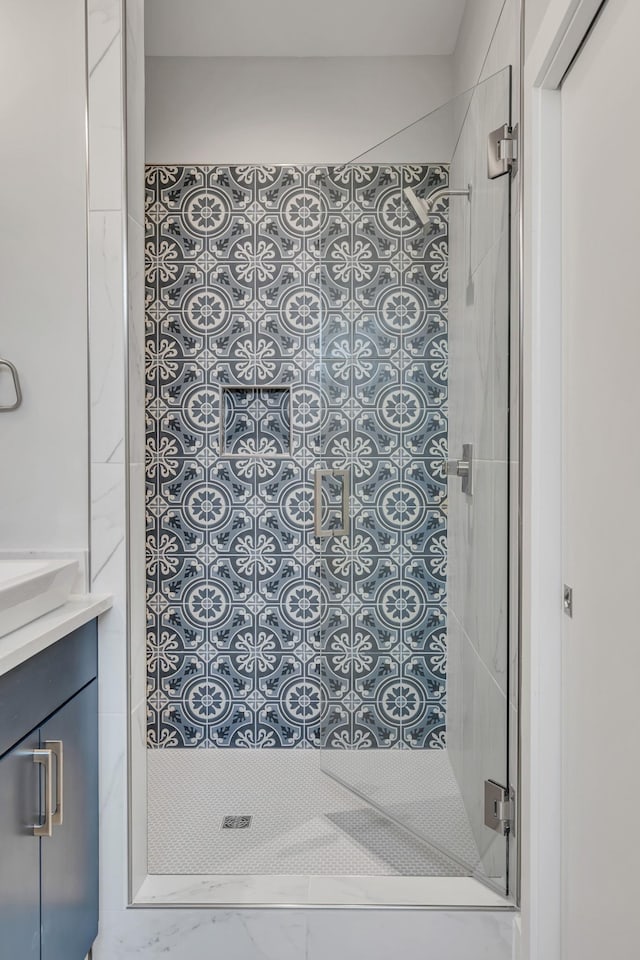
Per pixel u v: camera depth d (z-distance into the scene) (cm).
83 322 172
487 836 177
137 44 180
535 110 151
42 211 173
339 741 224
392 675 210
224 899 169
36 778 130
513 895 168
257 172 273
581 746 139
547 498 152
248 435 279
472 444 188
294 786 245
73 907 149
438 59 272
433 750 201
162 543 278
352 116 273
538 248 151
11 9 173
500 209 171
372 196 212
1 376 174
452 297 198
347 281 217
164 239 274
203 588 278
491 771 175
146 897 170
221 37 260
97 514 171
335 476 223
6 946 116
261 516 277
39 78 173
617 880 121
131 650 171
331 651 226
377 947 165
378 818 222
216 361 275
